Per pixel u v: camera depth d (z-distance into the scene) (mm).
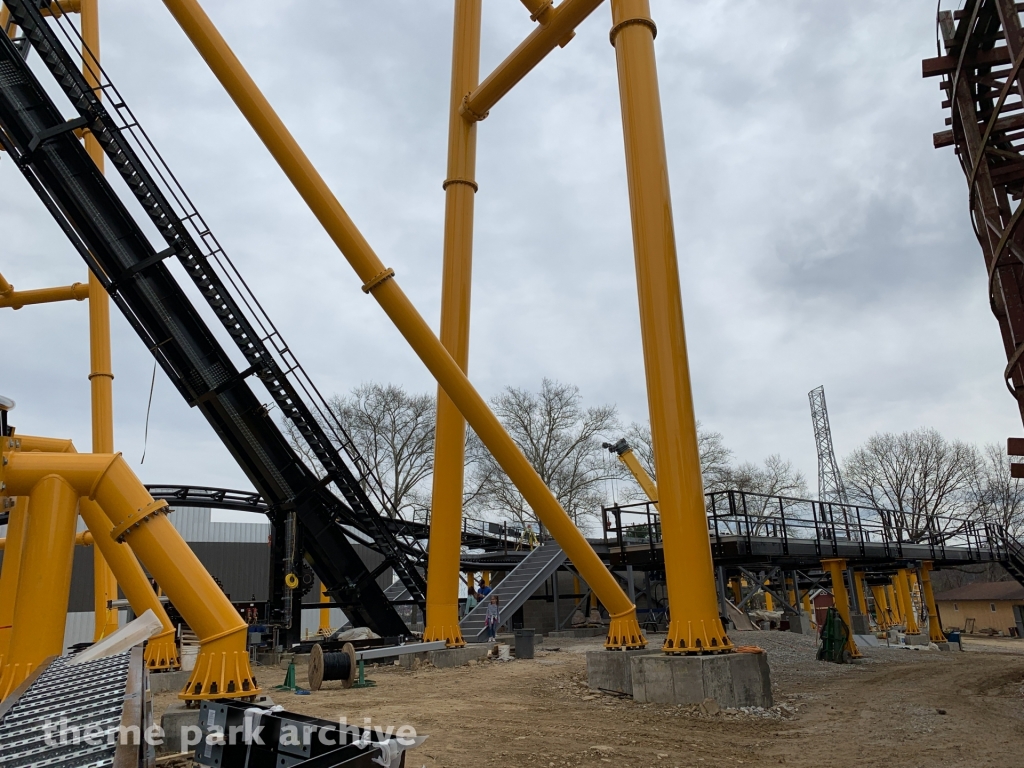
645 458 58500
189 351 15734
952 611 61875
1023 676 14844
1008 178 11367
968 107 11469
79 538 18781
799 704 11445
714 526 22297
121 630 6672
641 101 12586
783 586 26375
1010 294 10766
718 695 10422
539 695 12164
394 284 12609
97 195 14266
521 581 25359
